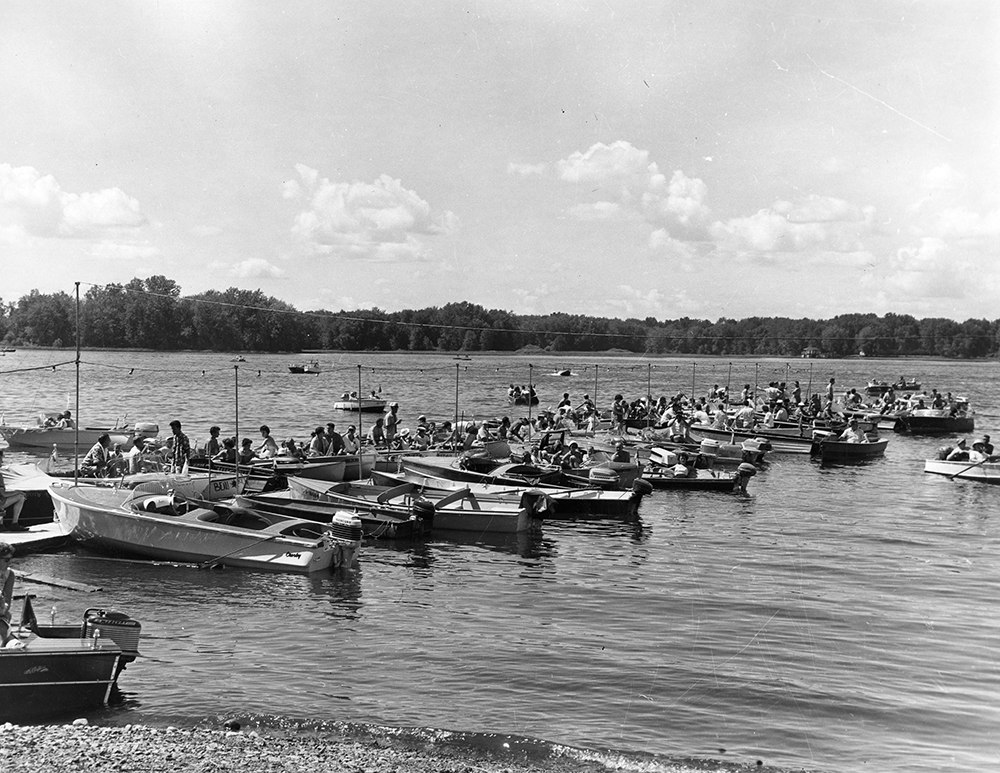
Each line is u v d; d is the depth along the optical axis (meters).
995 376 175.62
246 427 60.19
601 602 23.33
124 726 14.98
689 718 16.45
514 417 70.94
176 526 25.41
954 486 44.25
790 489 42.72
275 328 154.88
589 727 16.02
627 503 34.59
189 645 19.25
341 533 25.80
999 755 15.29
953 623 22.02
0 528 27.22
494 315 164.62
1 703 15.12
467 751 14.85
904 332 153.88
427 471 38.28
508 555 28.14
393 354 180.50
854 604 23.50
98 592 22.80
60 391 88.06
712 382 126.31
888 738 15.85
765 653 19.73
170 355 158.50
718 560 28.06
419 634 20.41
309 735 15.14
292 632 20.28
